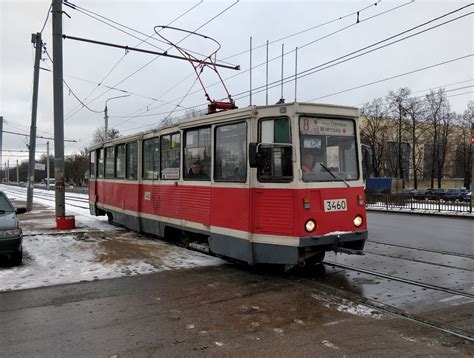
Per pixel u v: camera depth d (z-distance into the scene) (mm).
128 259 9305
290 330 5191
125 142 13547
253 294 6754
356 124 8109
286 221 7371
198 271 8258
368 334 5051
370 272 8289
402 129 56438
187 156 9867
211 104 10281
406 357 4410
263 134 7734
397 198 28250
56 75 14219
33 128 22656
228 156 8406
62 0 14203
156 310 5977
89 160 17703
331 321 5512
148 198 11938
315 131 7621
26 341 4895
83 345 4777
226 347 4695
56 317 5695
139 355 4508
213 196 8805
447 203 25531
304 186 7340
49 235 12703
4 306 6160
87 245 11055
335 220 7633
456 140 58156
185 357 4449
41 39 22312
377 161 56188
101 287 7145
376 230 15523
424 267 8773
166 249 10484
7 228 8523
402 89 55750
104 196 15727
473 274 8141
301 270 8430
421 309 6035
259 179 7684
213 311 5934
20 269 8391
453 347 4676
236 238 8109
